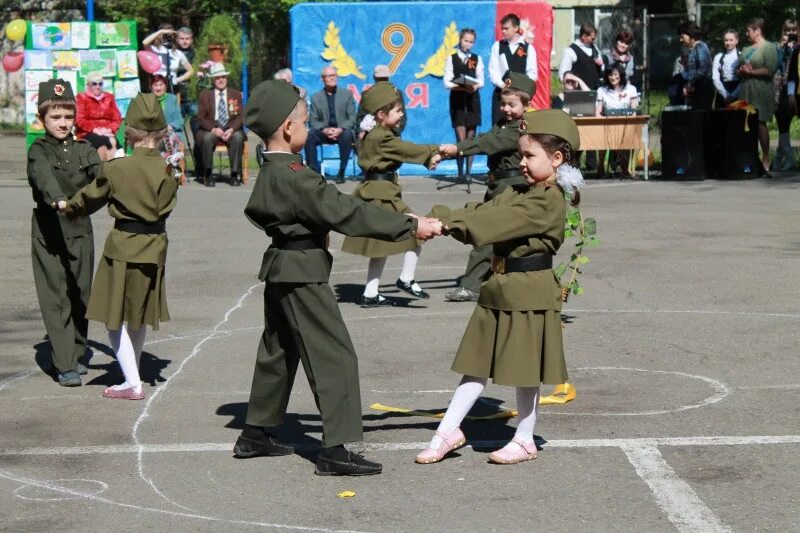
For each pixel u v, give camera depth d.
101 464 7.53
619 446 7.77
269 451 7.66
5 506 6.80
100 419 8.53
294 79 24.92
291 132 7.29
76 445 7.92
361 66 24.86
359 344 10.77
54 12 34.84
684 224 17.77
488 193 11.62
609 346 10.56
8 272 14.44
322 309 7.24
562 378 7.33
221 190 22.64
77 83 24.53
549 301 7.30
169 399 9.05
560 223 7.29
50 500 6.89
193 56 26.02
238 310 12.31
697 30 24.56
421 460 7.48
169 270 14.64
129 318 8.98
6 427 8.34
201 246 16.38
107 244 8.95
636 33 37.72
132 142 9.04
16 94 36.03
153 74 23.53
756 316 11.72
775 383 9.28
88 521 6.55
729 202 20.09
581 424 8.28
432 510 6.67
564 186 7.29
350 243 12.16
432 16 24.78
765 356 10.14
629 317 11.75
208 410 8.74
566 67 23.36
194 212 19.62
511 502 6.78
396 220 7.12
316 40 24.78
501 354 7.28
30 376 9.80
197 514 6.64
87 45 24.48
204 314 12.12
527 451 7.51
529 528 6.38
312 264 7.23
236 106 23.31
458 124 23.12
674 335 10.96
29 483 7.19
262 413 7.56
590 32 23.20
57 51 24.47
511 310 7.27
